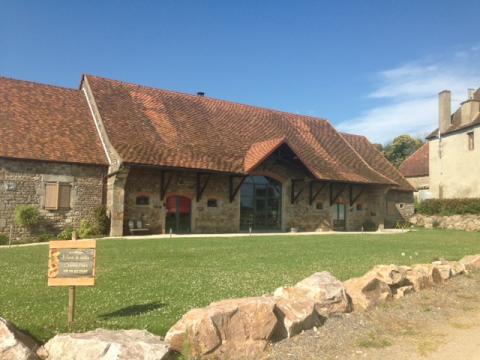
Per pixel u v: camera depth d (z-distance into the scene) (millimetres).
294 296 5422
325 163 24062
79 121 19281
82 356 3600
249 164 20125
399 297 6797
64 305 5574
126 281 7285
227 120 23453
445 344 4934
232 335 4297
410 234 20531
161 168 17672
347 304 5855
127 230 17656
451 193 29703
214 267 8938
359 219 25906
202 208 19734
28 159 16203
